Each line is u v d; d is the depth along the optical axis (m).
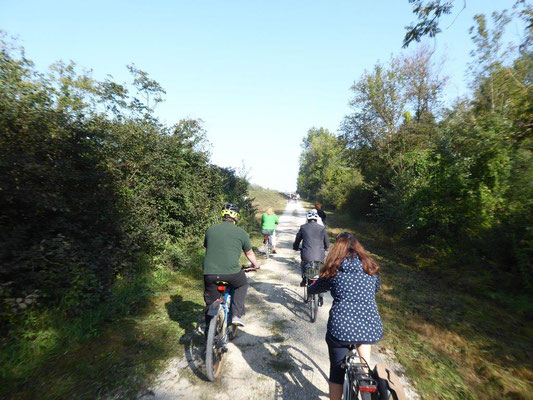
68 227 5.02
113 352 3.94
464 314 5.78
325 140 54.31
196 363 3.82
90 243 5.46
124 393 3.20
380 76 20.95
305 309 5.91
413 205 10.22
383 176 19.03
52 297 4.41
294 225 21.45
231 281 3.79
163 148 8.16
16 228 4.17
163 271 7.13
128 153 7.21
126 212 6.48
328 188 37.84
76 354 3.83
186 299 5.97
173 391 3.29
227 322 4.04
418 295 6.80
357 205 22.66
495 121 7.94
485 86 10.02
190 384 3.42
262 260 10.28
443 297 6.69
